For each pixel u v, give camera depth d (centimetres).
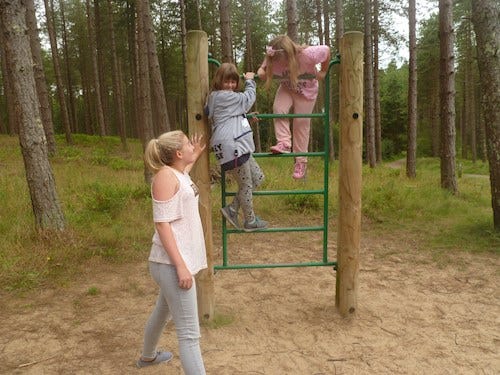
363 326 422
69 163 1630
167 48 3406
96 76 2978
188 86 393
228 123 377
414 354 371
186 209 285
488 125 720
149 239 708
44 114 1772
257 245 712
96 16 3088
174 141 290
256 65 3509
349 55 393
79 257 613
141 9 1241
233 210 408
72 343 396
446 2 1145
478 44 708
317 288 525
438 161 3688
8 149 1984
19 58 624
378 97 2444
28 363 364
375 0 2125
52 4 3081
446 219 865
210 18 2922
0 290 506
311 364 357
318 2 2162
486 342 390
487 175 2720
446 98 1156
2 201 838
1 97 4312
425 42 3170
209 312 425
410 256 644
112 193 909
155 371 348
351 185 414
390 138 5369
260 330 416
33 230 655
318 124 3025
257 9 3359
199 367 286
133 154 2288
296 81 402
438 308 463
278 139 422
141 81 1503
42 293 506
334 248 697
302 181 1105
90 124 4041
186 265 280
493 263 606
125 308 471
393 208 925
